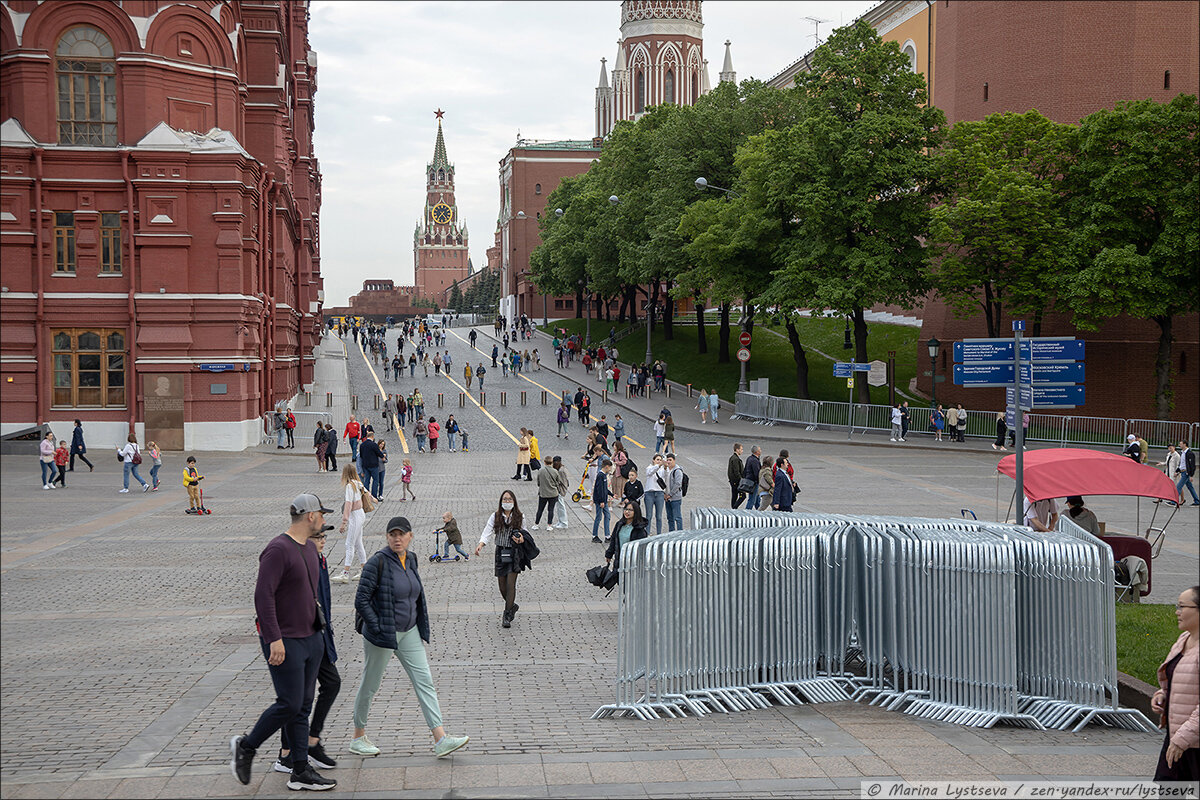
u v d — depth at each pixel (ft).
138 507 78.38
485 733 29.40
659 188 192.85
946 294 139.54
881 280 134.92
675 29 416.87
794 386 172.65
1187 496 94.07
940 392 164.86
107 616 43.78
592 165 267.59
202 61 122.31
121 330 117.70
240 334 121.90
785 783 25.14
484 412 168.35
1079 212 135.44
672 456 67.92
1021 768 26.76
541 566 57.98
